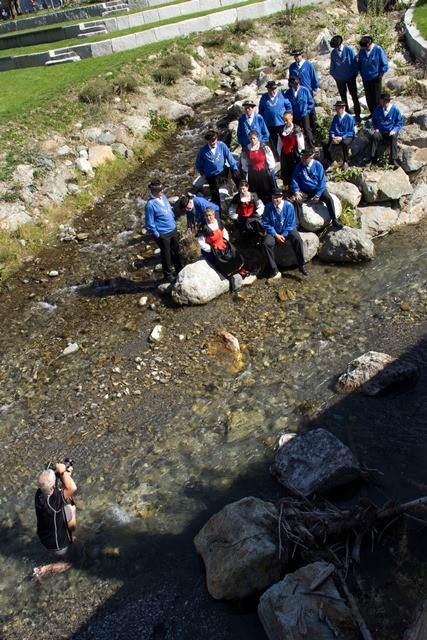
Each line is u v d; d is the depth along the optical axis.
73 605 5.95
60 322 10.23
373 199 10.87
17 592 6.19
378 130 11.17
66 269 11.70
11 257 12.05
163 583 5.95
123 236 12.41
